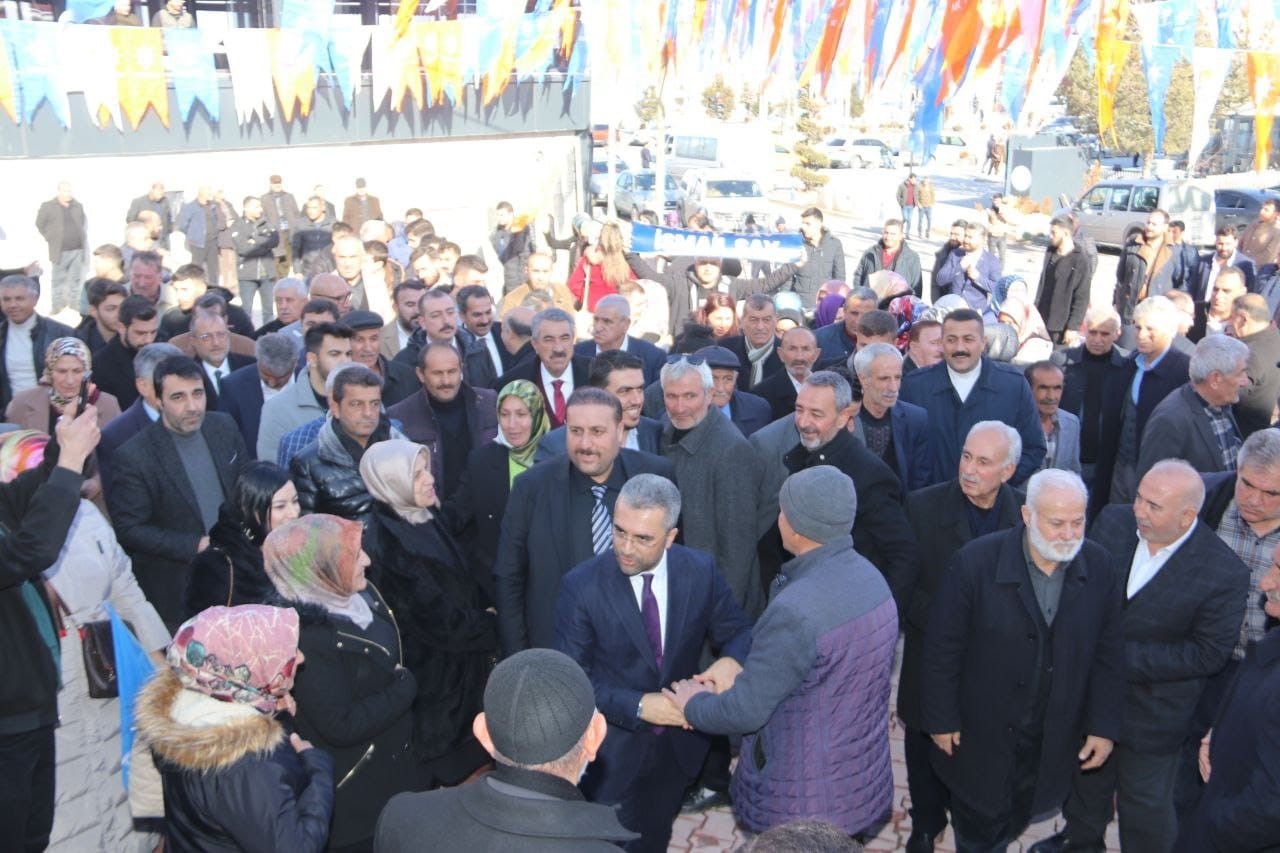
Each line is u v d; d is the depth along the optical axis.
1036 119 8.73
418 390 6.14
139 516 5.37
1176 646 4.07
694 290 14.19
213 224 15.76
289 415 6.11
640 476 3.72
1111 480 7.14
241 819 2.77
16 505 3.58
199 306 7.20
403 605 4.08
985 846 4.08
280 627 2.91
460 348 7.69
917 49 8.23
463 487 5.21
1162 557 4.07
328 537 3.44
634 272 11.41
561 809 2.44
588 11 11.21
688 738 4.05
